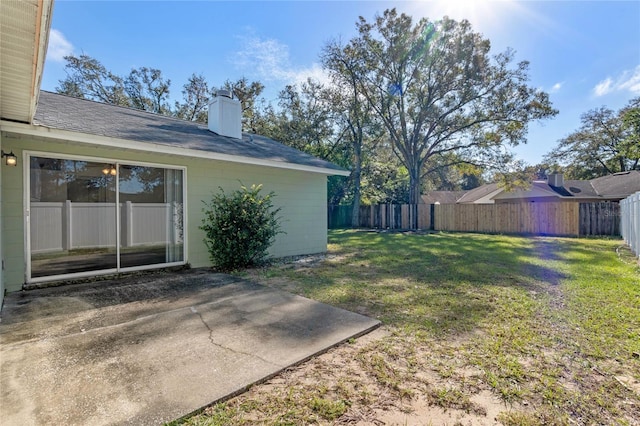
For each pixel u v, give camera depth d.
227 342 2.95
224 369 2.45
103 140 4.98
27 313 3.74
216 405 2.01
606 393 2.21
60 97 6.99
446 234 14.75
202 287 5.04
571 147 27.75
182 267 6.56
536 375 2.42
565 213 13.49
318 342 2.96
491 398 2.14
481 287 5.04
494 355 2.75
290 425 1.85
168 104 24.50
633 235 8.47
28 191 4.86
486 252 8.88
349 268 6.70
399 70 18.59
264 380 2.32
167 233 6.43
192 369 2.44
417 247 10.09
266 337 3.07
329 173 9.09
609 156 26.23
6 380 2.26
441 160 22.73
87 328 3.29
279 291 4.82
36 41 2.30
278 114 23.14
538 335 3.17
